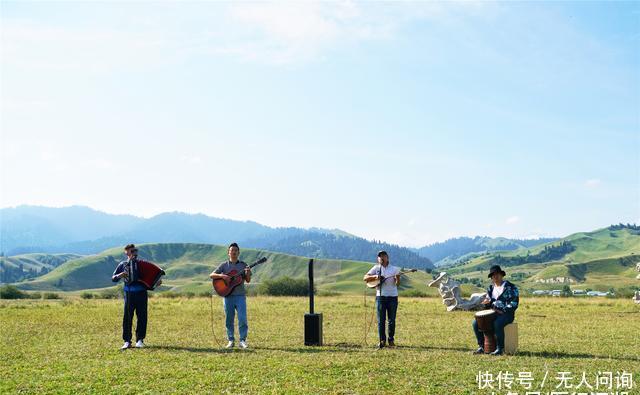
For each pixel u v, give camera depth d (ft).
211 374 40.70
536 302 138.10
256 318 89.30
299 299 157.17
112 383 38.47
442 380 39.09
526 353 51.19
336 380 38.55
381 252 56.03
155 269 55.47
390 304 55.52
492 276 51.98
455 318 91.15
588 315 95.86
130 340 54.44
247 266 55.06
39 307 118.21
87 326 76.02
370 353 49.93
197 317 91.61
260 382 38.04
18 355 50.39
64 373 41.86
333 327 76.33
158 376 40.27
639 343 59.21
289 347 54.39
